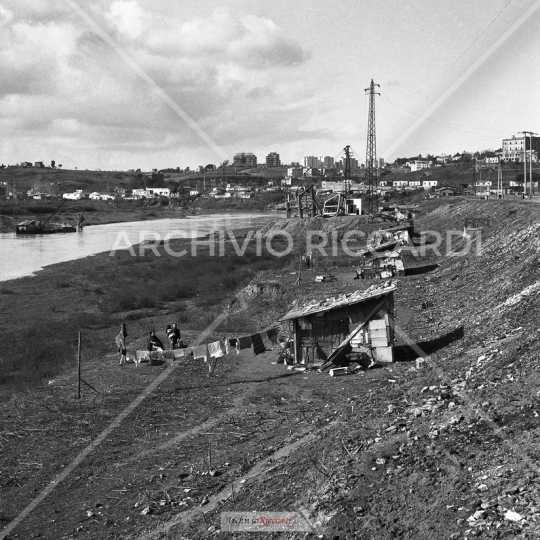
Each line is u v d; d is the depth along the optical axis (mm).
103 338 35438
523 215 48500
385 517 11539
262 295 43875
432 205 100688
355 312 25969
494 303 28469
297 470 14969
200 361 27953
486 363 19438
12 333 38156
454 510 11031
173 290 50656
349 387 22719
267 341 30250
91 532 13992
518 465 11875
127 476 16797
